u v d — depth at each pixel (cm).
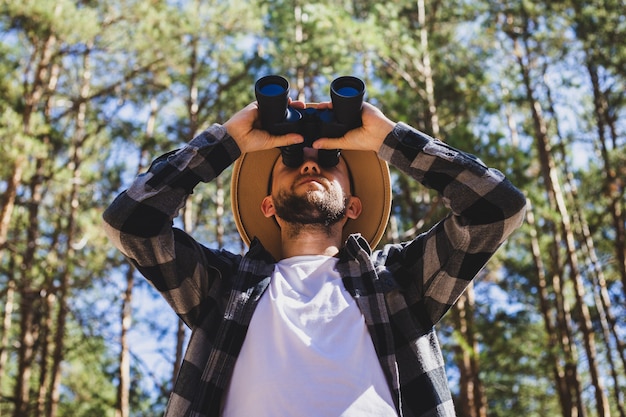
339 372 171
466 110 1259
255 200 231
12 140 1045
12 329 1545
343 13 1046
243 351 181
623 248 1378
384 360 179
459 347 1116
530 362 1336
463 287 196
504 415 1606
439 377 188
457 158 193
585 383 1625
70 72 1553
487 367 1345
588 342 1280
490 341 1194
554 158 1438
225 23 1383
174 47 1390
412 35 1205
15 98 1298
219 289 201
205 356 189
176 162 195
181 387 185
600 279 1375
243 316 185
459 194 192
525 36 1278
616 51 1266
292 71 1472
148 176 193
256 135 203
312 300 185
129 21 1408
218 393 178
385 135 198
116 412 1316
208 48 1460
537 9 1238
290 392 168
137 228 189
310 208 206
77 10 1281
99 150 1561
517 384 1548
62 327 1269
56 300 1430
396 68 1095
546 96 1401
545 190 1373
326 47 1146
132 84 1518
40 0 1209
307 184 208
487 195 190
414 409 183
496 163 942
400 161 198
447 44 1368
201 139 198
